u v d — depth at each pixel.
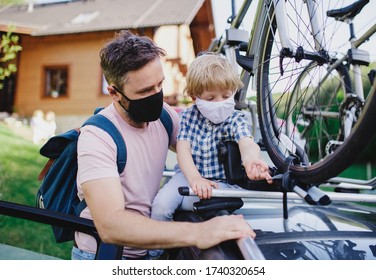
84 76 10.14
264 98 1.36
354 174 3.74
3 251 2.54
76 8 11.29
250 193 0.96
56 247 3.05
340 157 0.95
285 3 1.23
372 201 0.99
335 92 1.75
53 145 1.32
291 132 1.52
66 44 10.27
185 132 1.24
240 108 1.69
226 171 1.11
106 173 1.06
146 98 1.17
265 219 1.07
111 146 1.12
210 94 1.18
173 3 9.47
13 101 10.66
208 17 8.32
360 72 1.38
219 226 0.84
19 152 6.46
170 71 8.45
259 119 1.39
